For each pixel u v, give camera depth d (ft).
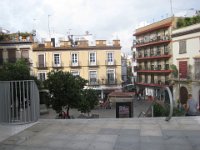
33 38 182.91
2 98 29.17
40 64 180.45
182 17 173.58
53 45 183.93
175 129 27.78
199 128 27.99
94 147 22.72
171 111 30.99
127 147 22.49
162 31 185.06
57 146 23.22
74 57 183.01
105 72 184.85
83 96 95.76
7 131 28.25
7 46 177.78
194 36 146.61
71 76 94.48
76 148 22.58
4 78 88.28
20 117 29.30
